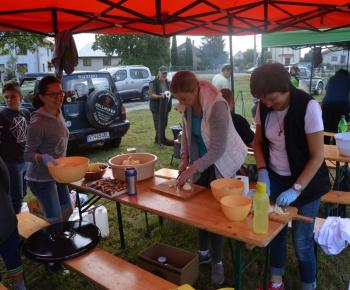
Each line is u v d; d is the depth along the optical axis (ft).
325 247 6.48
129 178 7.18
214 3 10.70
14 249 7.12
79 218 9.55
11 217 6.93
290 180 6.47
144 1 9.57
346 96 18.63
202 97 6.84
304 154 6.15
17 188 10.93
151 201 6.93
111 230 11.30
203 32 14.25
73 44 9.20
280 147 6.41
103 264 6.72
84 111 19.49
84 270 6.50
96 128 19.99
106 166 9.18
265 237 5.19
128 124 21.68
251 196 6.71
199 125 7.38
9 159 10.60
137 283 6.11
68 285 8.38
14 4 8.63
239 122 9.49
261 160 6.81
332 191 10.20
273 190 6.56
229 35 12.85
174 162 18.88
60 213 8.49
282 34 21.09
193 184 7.70
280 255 6.91
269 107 6.14
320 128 5.79
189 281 7.82
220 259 8.02
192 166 7.01
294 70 29.58
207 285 8.08
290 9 11.82
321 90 54.70
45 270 8.79
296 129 5.97
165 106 21.12
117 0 9.07
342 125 13.99
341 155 10.17
